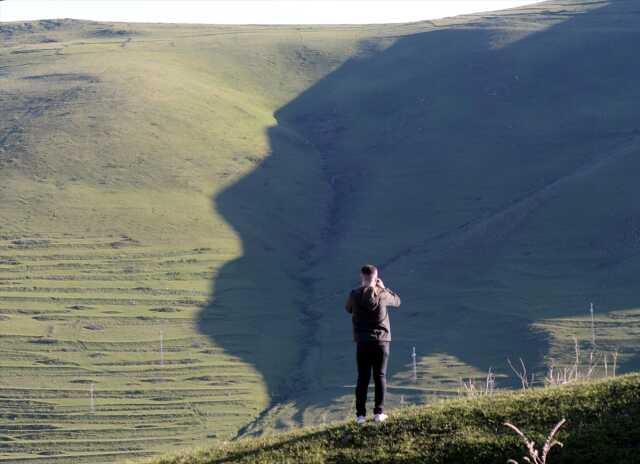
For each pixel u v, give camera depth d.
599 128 141.12
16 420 71.56
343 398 71.75
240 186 130.38
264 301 99.88
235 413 72.50
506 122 150.38
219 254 109.88
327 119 167.38
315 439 16.02
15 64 181.88
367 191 135.38
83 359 83.31
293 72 194.12
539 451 14.22
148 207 118.56
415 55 191.25
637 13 193.25
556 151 136.62
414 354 75.62
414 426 15.69
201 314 94.88
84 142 132.88
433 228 119.88
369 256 113.31
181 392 76.75
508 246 106.81
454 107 160.12
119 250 107.44
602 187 116.12
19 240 107.06
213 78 182.75
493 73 169.25
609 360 69.88
